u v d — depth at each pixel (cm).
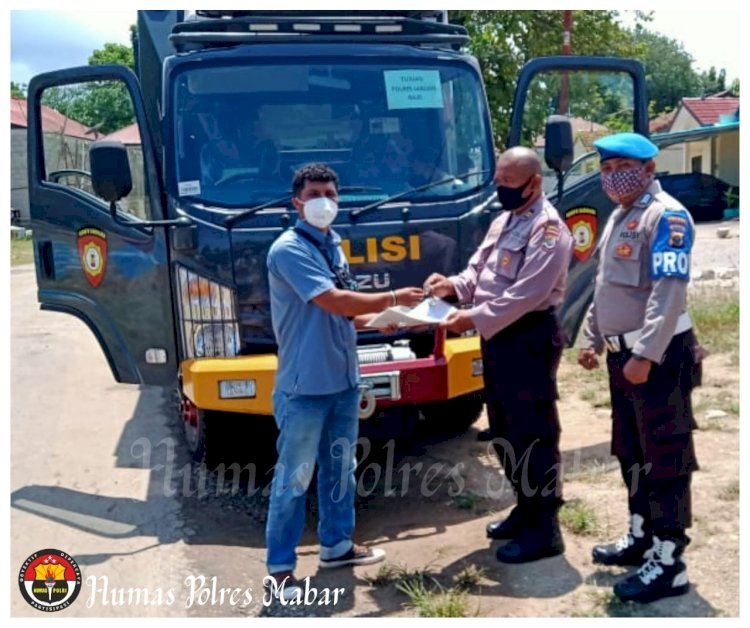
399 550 477
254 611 420
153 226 520
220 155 531
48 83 551
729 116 2634
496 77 1312
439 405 626
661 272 381
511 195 433
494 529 483
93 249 553
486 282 449
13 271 1978
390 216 528
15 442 691
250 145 536
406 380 491
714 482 524
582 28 1459
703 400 675
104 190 489
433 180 550
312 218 421
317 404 430
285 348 430
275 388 439
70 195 555
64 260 568
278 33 555
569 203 569
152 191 528
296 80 547
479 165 565
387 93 556
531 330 436
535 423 443
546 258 422
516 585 427
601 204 577
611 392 431
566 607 403
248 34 544
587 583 424
